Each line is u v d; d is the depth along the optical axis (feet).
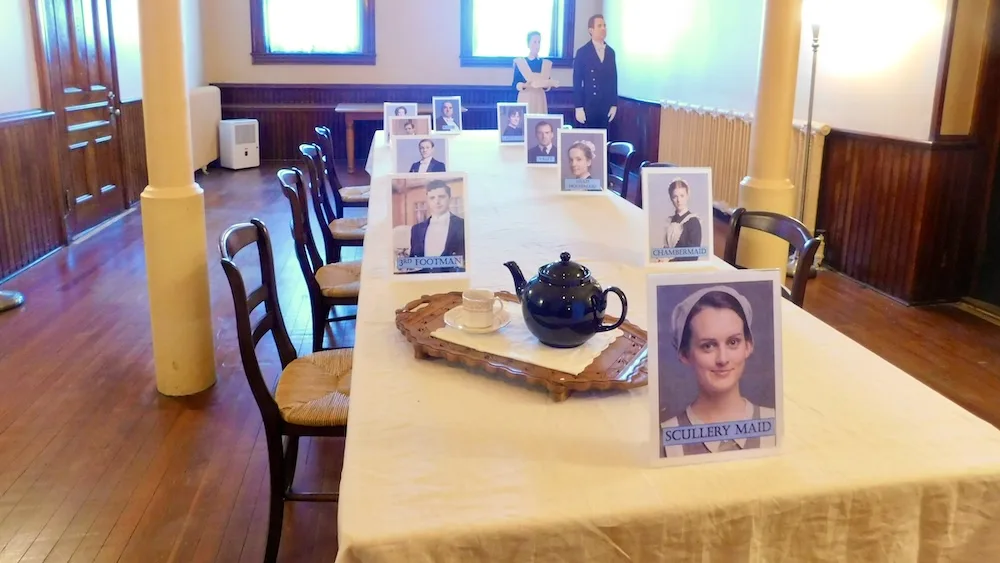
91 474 8.03
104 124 18.53
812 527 3.75
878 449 4.08
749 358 3.97
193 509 7.49
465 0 29.25
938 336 12.30
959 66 12.62
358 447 4.02
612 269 7.19
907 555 3.90
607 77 19.97
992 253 13.32
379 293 6.42
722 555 3.69
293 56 29.07
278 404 6.34
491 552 3.43
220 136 27.78
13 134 14.28
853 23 14.70
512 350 4.95
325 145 14.97
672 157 23.02
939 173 13.07
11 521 7.22
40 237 15.47
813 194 15.80
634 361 4.86
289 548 6.95
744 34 18.70
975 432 4.26
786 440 4.15
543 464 3.89
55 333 11.68
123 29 19.84
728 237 8.07
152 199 9.12
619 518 3.52
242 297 5.89
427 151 10.77
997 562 3.96
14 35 14.55
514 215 9.36
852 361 5.18
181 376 9.70
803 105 16.35
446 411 4.40
